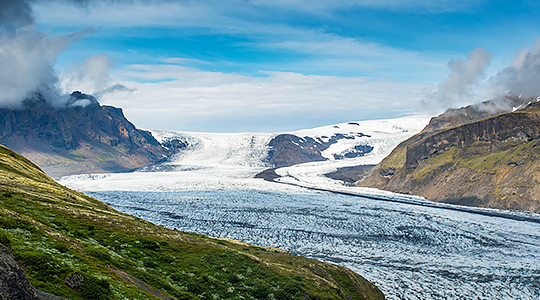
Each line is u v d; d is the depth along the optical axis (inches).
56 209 1669.5
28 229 1136.8
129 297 946.1
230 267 1676.9
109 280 1008.2
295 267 2020.2
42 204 1684.3
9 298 610.5
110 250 1392.7
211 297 1344.7
